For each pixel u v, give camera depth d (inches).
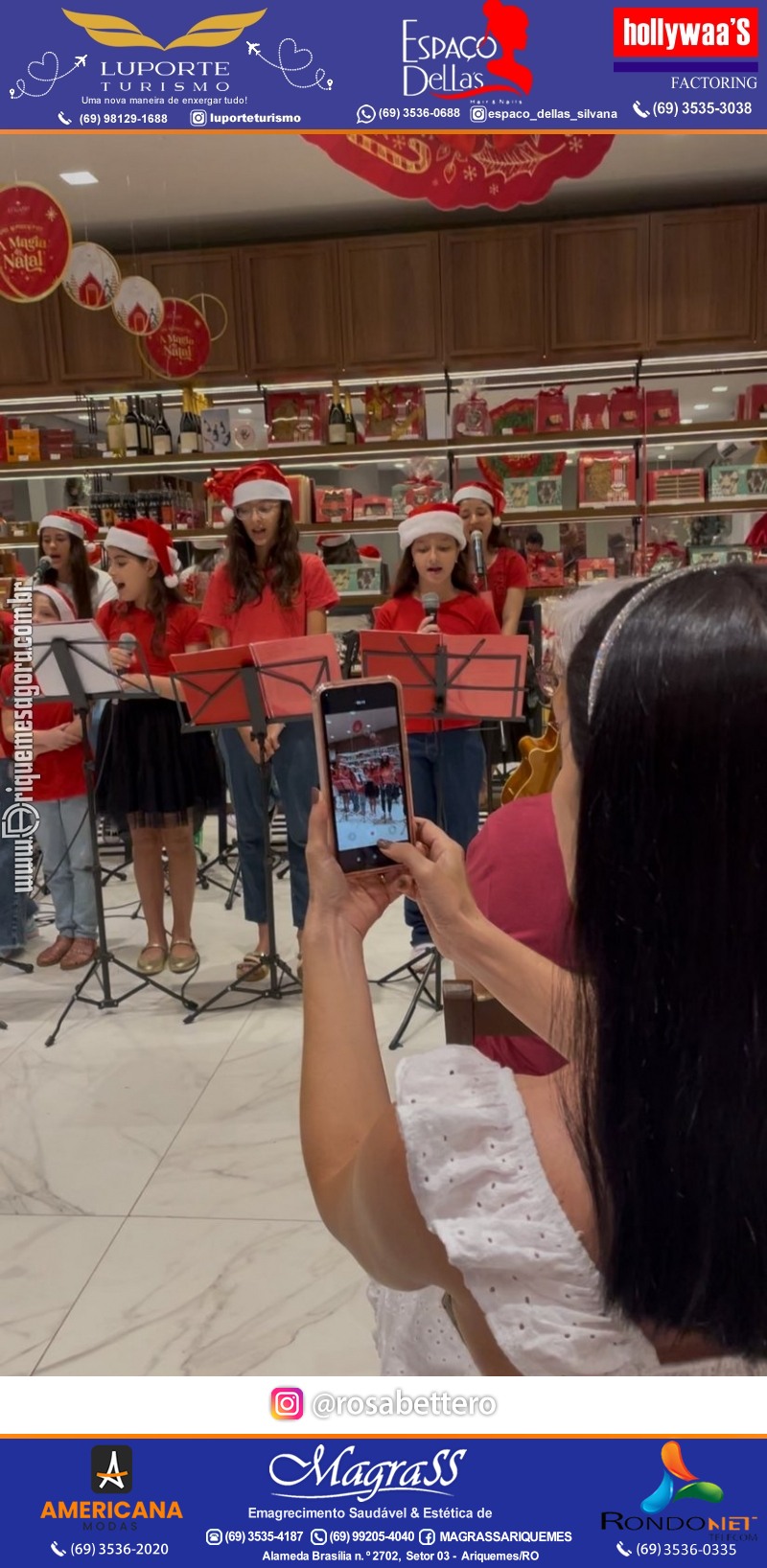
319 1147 24.7
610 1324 19.7
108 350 218.4
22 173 185.5
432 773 136.4
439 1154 20.3
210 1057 118.1
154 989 139.9
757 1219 17.5
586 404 211.5
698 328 207.9
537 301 210.1
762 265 205.3
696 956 16.8
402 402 213.3
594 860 17.8
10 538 224.7
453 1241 19.6
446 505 141.6
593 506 213.3
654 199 209.2
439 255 210.4
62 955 152.2
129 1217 87.4
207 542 231.6
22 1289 78.3
